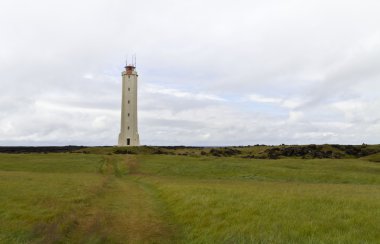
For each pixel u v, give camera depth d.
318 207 20.56
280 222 16.73
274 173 63.34
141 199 28.81
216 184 42.69
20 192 29.66
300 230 15.24
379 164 75.44
